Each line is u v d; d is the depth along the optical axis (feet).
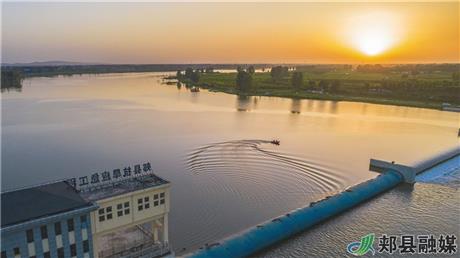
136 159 348.79
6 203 132.16
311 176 302.45
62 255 134.92
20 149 385.09
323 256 184.24
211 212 231.30
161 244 166.20
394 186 276.62
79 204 138.51
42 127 495.41
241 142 415.03
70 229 135.23
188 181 287.28
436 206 244.42
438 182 291.79
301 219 207.21
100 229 145.79
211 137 440.86
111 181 166.91
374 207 240.73
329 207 224.74
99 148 388.16
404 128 514.27
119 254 154.40
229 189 270.87
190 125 522.47
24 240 124.06
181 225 212.84
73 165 332.39
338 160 348.18
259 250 183.32
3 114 595.06
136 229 180.14
